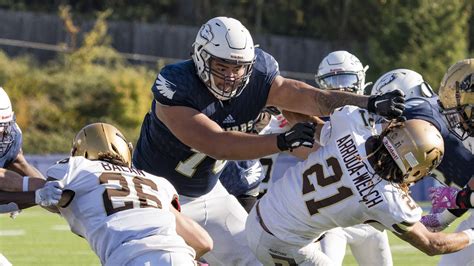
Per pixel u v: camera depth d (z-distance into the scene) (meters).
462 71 12.66
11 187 11.82
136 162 14.88
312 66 74.56
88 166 11.84
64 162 11.94
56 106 58.19
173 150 14.00
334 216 11.98
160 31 72.06
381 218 11.69
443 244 12.09
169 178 14.52
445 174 13.52
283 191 12.43
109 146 12.20
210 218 15.12
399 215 11.56
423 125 11.45
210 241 12.25
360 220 11.97
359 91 18.14
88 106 58.66
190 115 12.82
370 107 11.82
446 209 12.84
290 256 12.65
